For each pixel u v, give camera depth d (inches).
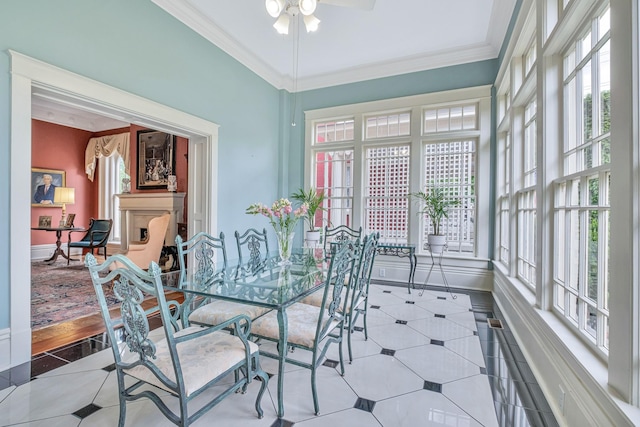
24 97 83.4
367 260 96.4
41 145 258.5
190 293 80.3
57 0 91.2
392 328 114.2
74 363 85.9
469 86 169.0
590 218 60.7
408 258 184.4
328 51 169.9
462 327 115.2
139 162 236.1
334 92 202.8
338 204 207.9
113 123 278.2
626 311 42.9
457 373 83.0
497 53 161.9
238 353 60.0
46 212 261.0
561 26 68.5
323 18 138.8
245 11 134.0
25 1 84.4
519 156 118.6
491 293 160.4
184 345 61.4
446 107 178.2
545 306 80.6
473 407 68.7
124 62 110.0
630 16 42.3
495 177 161.3
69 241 233.9
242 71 172.7
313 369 67.1
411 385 77.4
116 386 75.4
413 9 132.2
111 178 286.5
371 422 63.7
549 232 79.9
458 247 176.1
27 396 70.9
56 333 106.1
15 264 82.9
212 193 152.2
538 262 83.3
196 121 140.4
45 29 88.6
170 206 204.8
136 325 50.3
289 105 213.8
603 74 58.6
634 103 41.7
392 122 191.9
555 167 78.3
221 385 77.5
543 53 79.3
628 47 42.6
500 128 152.1
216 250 152.3
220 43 153.3
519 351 95.6
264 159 194.9
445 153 178.9
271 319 77.5
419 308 136.9
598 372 50.3
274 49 167.8
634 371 41.7
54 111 255.0
